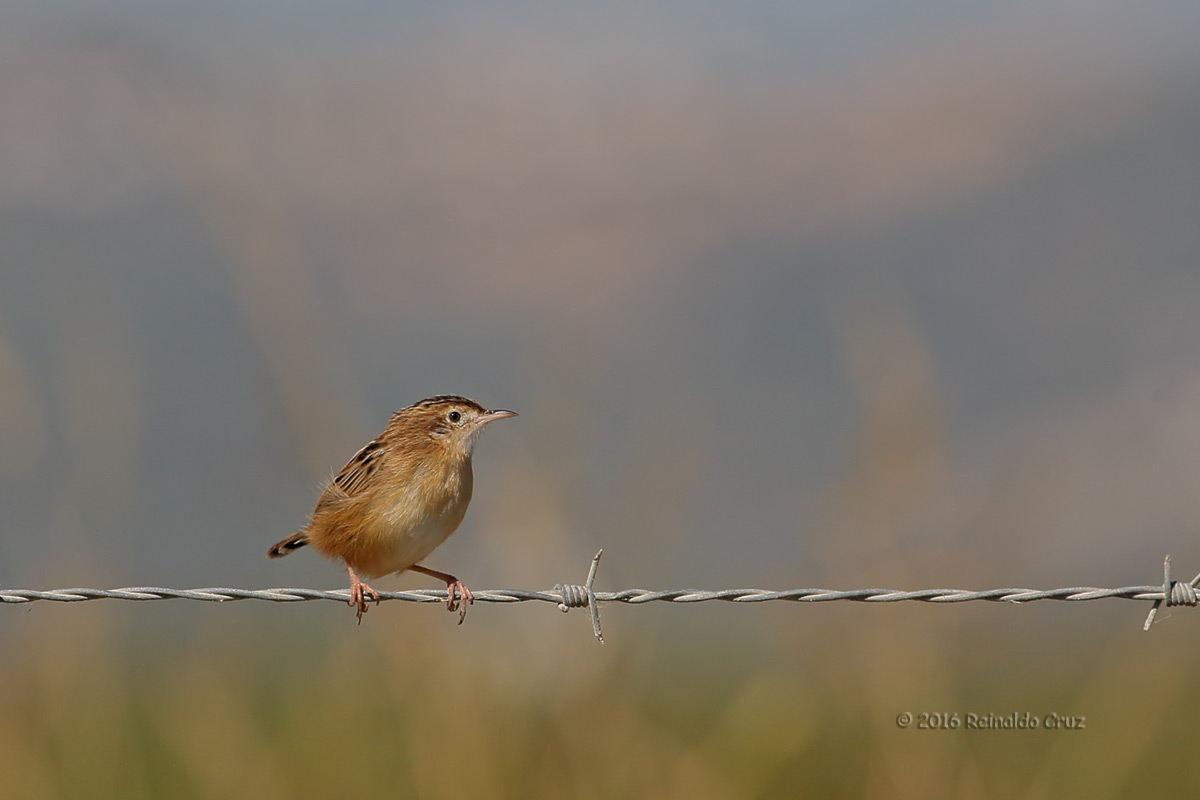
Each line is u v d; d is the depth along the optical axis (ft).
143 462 54.29
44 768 39.81
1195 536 85.15
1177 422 110.11
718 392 125.39
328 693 43.93
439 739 37.60
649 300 204.44
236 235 42.60
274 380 40.98
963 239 341.41
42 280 46.73
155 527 75.72
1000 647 44.47
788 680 39.06
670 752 37.83
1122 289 271.49
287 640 58.54
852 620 38.34
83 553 43.11
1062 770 39.96
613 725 37.81
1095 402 153.48
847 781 39.60
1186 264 285.64
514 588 38.96
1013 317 261.65
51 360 43.86
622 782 36.91
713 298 234.79
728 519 78.69
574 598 29.50
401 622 39.24
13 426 41.50
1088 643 62.85
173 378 100.89
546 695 38.22
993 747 41.37
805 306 217.15
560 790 36.88
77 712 42.29
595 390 42.78
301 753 40.63
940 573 37.73
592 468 41.14
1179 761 45.39
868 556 38.27
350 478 35.09
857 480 38.11
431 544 35.35
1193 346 202.69
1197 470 99.04
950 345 240.94
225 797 39.01
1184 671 44.75
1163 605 28.63
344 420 41.32
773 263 290.35
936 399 38.01
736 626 63.16
